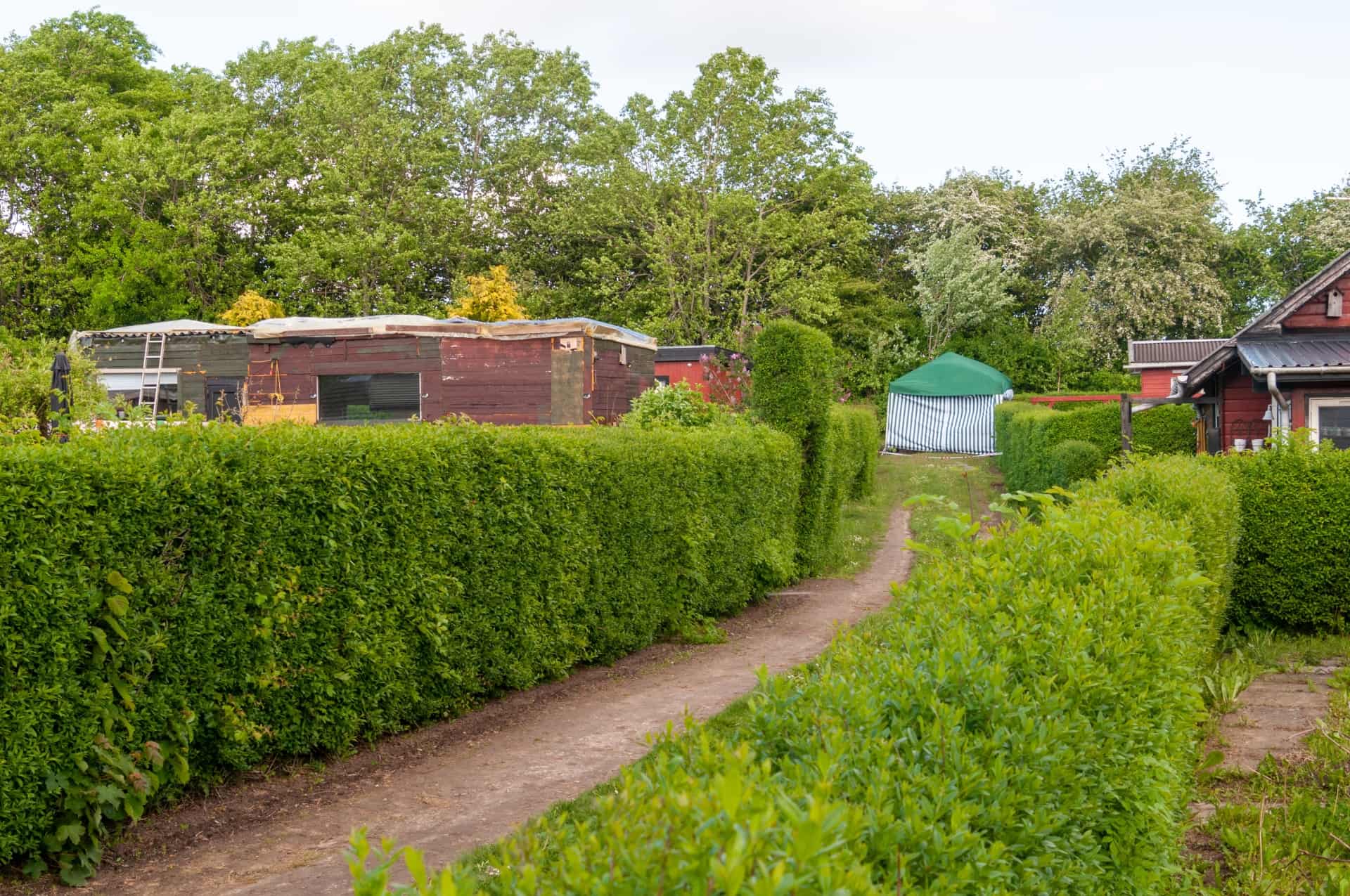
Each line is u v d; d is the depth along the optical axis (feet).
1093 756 9.85
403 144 132.67
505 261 138.00
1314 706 24.73
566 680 27.50
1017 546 13.23
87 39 137.49
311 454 19.13
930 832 6.73
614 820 5.16
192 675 16.97
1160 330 152.76
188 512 16.65
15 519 14.07
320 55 150.82
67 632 14.70
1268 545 33.65
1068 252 160.86
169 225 123.54
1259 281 162.09
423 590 21.90
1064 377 150.30
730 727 22.11
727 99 141.69
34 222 123.54
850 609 39.47
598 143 140.05
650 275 142.20
